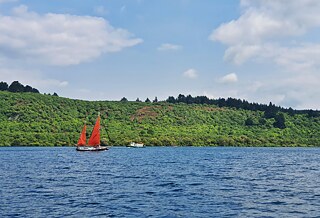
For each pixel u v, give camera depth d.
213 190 47.12
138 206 36.19
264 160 118.25
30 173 69.38
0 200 39.06
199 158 125.94
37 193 43.91
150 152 172.00
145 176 64.25
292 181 58.41
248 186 51.53
